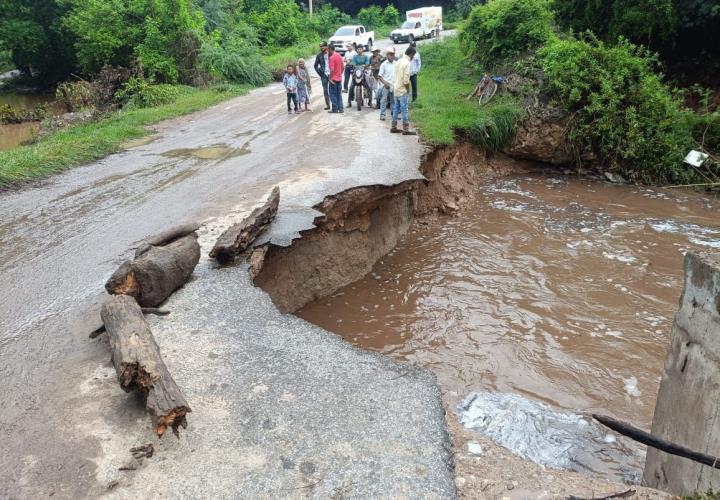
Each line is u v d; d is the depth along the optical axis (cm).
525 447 512
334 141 1224
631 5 1526
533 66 1560
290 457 350
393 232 1029
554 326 766
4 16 2797
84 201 879
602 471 491
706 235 1057
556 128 1430
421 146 1166
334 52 1524
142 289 519
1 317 533
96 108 1831
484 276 916
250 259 648
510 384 645
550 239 1048
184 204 848
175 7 2281
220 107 1798
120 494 325
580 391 629
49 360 462
